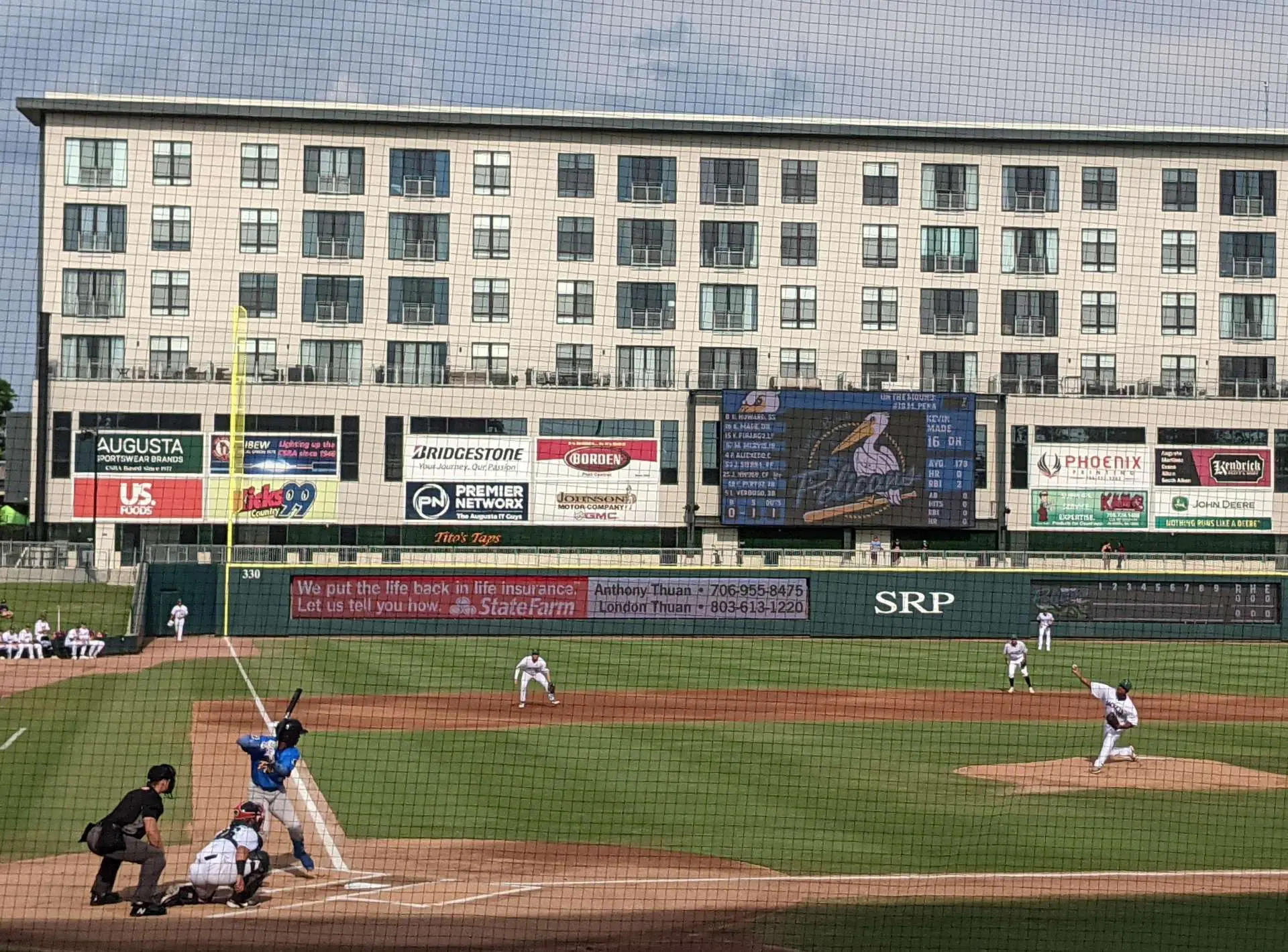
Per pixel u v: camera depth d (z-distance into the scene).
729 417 71.75
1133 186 77.62
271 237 74.00
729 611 63.75
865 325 76.38
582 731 32.84
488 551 64.31
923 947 16.12
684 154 75.88
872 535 74.25
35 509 70.94
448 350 74.88
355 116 73.62
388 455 72.62
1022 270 77.12
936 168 76.69
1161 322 77.56
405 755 28.88
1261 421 76.31
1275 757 29.95
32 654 52.56
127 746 29.70
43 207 72.56
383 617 62.81
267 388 72.12
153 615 62.09
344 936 16.47
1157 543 75.75
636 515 73.88
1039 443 75.25
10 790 24.59
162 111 72.81
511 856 20.30
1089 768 28.34
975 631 64.38
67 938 16.25
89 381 71.38
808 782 26.25
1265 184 78.25
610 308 75.50
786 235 76.25
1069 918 17.42
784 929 16.97
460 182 75.00
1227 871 19.80
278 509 71.88
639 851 20.62
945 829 22.30
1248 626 64.69
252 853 17.77
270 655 53.50
